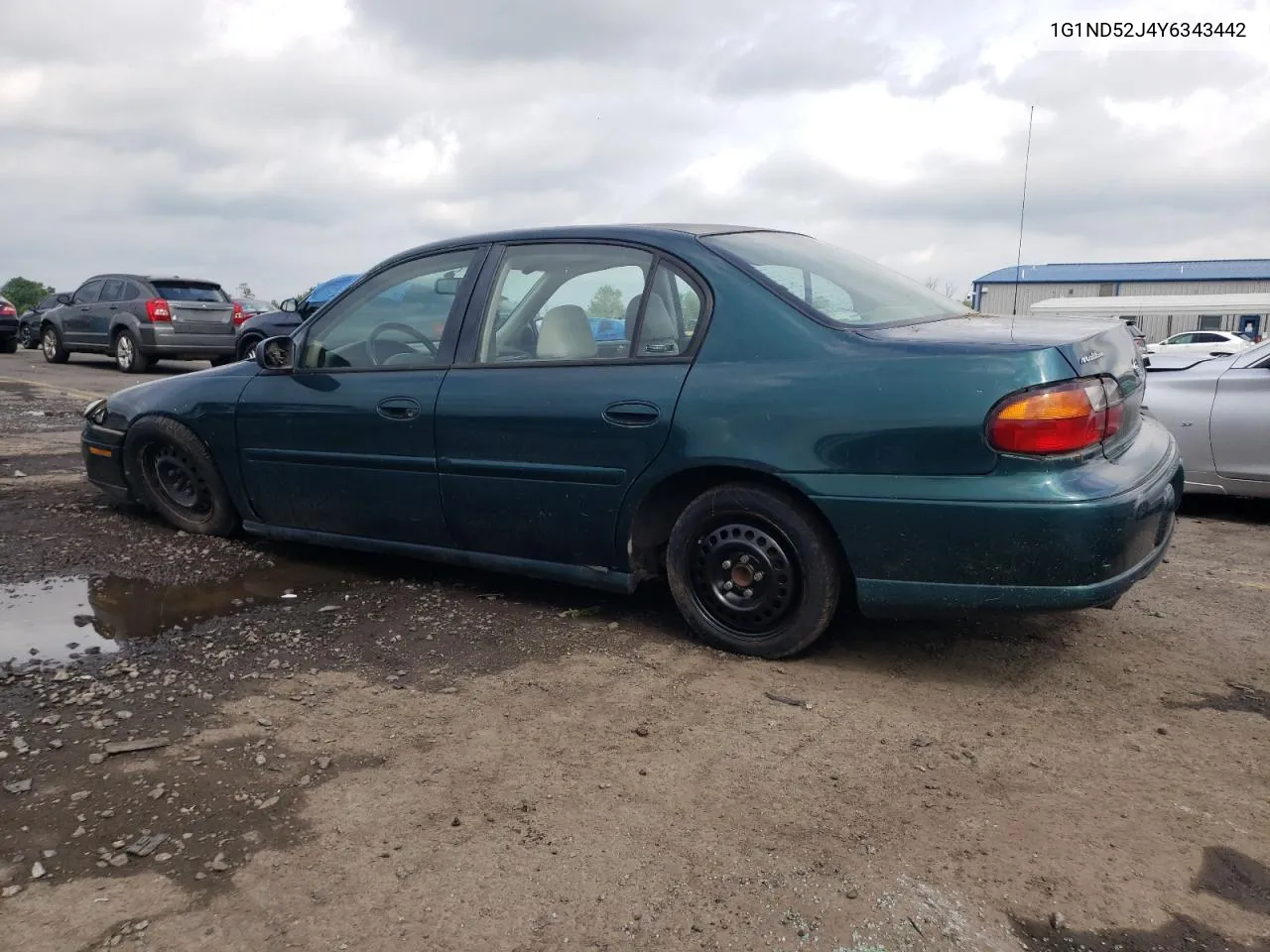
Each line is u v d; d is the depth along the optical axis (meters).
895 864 2.25
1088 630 3.80
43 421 9.74
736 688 3.23
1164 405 6.20
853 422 3.10
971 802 2.52
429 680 3.29
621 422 3.48
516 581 4.39
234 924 2.03
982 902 2.11
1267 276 55.19
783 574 3.36
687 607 3.59
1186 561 4.99
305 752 2.78
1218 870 2.24
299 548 4.90
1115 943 2.00
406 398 4.01
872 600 3.19
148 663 3.42
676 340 3.50
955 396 2.96
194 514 5.11
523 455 3.72
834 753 2.79
